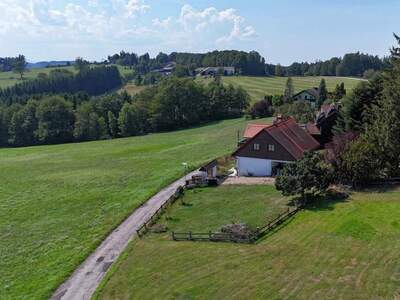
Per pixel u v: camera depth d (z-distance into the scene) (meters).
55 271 38.00
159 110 138.38
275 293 29.53
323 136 72.50
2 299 34.03
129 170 73.94
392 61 56.06
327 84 192.00
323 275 31.23
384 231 37.25
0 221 53.31
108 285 33.56
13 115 137.12
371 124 58.41
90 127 135.75
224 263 34.69
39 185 69.12
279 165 59.56
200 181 57.47
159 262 36.25
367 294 28.33
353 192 48.28
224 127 121.81
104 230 46.50
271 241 38.09
